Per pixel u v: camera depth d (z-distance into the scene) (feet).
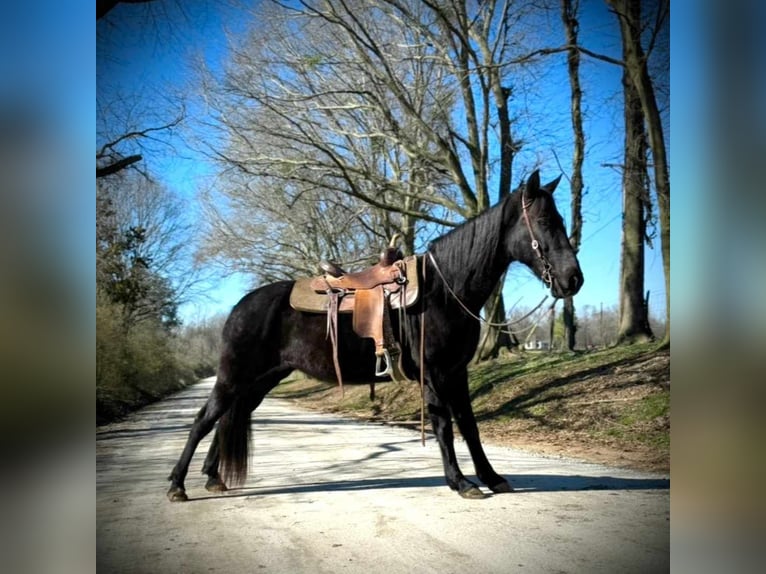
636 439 25.98
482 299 15.57
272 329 16.34
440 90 47.75
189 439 16.34
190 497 16.31
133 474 20.57
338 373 15.78
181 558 11.10
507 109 46.14
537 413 33.99
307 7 39.81
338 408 59.62
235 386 16.31
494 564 10.61
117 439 32.42
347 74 46.24
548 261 14.84
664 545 11.34
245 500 15.85
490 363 51.31
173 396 77.15
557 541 11.74
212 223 65.67
